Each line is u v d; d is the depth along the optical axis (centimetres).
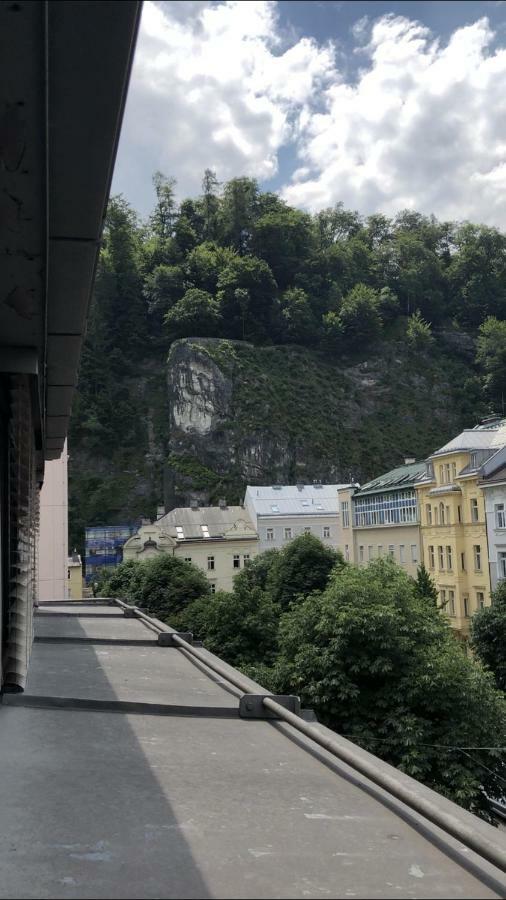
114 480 9850
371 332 11344
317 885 221
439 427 10575
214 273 11625
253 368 10244
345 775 338
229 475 9525
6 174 292
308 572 3975
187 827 272
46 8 210
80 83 245
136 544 6347
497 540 3650
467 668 1670
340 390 10600
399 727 1583
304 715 448
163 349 11088
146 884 222
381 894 214
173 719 457
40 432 916
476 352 11625
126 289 11231
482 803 1641
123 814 286
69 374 656
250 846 254
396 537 4806
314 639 1809
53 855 245
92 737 406
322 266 12231
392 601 1816
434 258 12738
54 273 401
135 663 667
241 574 3042
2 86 242
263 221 12138
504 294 12275
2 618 510
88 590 6681
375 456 10075
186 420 9800
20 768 346
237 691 518
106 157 289
